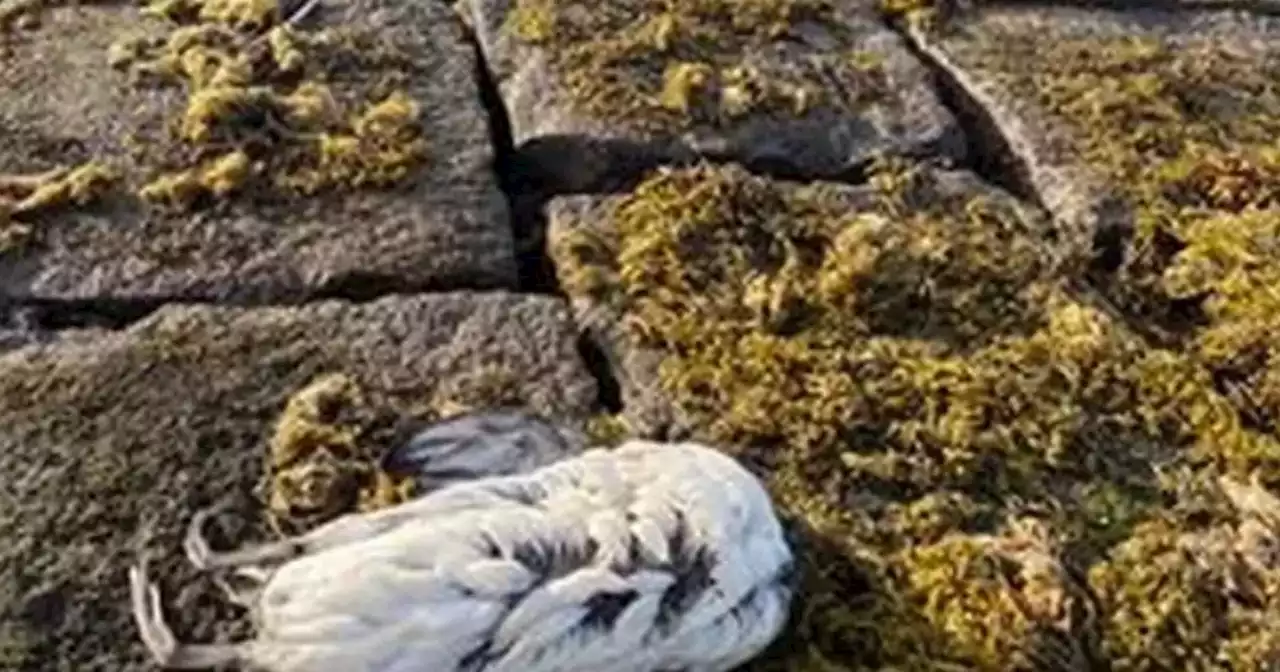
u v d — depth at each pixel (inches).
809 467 51.6
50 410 51.3
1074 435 53.2
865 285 57.6
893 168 63.7
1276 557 49.7
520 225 61.4
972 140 67.0
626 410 53.4
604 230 59.6
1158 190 63.4
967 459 52.0
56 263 56.4
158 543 47.7
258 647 43.6
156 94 63.8
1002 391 54.3
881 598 47.7
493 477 47.9
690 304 56.8
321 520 48.2
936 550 49.1
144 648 45.0
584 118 63.9
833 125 65.2
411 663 42.7
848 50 69.4
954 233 60.9
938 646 46.5
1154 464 53.0
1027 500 51.3
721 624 44.2
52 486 49.1
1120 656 47.1
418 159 61.6
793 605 46.9
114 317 55.5
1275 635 47.5
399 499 48.4
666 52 67.6
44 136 61.1
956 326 57.1
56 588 46.4
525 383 53.8
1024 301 58.4
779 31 69.5
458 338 55.1
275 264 57.2
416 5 70.2
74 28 67.2
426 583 43.1
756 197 60.9
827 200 61.8
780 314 56.4
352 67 66.0
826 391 53.7
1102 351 56.2
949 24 71.6
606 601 43.4
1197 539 50.4
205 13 68.2
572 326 56.1
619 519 44.7
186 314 55.1
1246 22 74.2
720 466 46.7
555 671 43.3
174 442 50.6
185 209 58.7
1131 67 69.7
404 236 58.9
